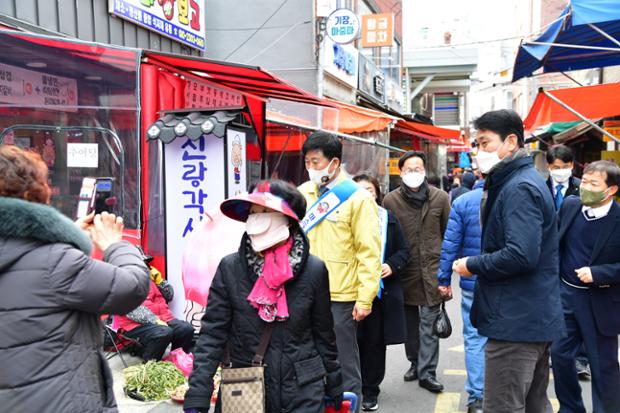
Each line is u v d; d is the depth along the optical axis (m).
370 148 12.47
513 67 8.53
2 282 1.91
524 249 2.77
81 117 5.19
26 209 1.91
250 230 2.42
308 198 3.88
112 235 2.28
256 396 2.35
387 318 4.41
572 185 6.20
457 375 5.44
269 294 2.40
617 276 3.77
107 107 5.17
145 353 4.83
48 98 5.16
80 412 1.96
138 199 5.24
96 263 2.02
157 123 5.07
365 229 3.63
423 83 27.08
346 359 3.73
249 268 2.49
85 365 2.02
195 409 2.40
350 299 3.73
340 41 12.15
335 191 3.70
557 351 4.04
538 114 7.96
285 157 9.08
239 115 5.49
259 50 13.18
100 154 5.23
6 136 5.07
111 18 7.88
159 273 5.11
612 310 3.85
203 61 5.28
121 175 5.22
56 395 1.91
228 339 2.56
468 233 4.42
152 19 8.82
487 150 3.01
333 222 3.70
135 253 2.22
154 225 5.49
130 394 4.27
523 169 2.96
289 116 8.82
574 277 3.99
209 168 5.12
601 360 3.91
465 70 26.36
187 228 5.20
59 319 1.95
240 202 2.60
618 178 3.81
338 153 3.72
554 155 6.10
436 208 4.99
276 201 2.38
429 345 4.99
